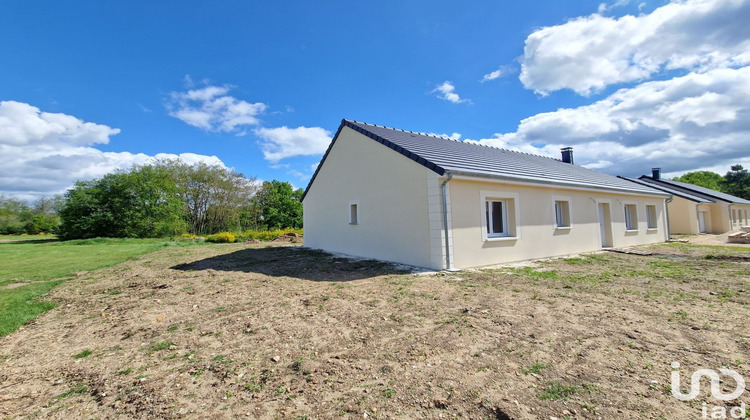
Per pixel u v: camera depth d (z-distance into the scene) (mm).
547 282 6270
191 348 3584
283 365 2996
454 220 8023
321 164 13711
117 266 11664
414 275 7305
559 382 2467
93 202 28516
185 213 33062
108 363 3297
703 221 23594
